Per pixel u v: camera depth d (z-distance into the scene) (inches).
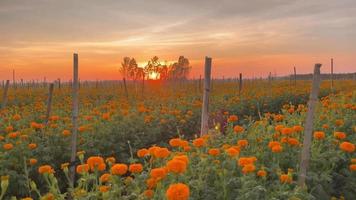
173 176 174.2
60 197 182.9
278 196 184.9
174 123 505.4
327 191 221.5
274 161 228.4
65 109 596.4
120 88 1547.7
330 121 336.8
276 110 813.2
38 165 315.9
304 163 216.4
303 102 892.0
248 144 262.5
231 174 199.0
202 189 188.2
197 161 219.3
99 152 365.7
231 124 316.5
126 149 404.2
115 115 471.8
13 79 1621.6
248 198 175.9
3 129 409.1
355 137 297.4
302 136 275.1
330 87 1187.3
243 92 938.1
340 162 251.9
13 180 289.3
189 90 1322.6
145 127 458.9
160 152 189.9
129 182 182.9
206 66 377.4
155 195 165.5
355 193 232.5
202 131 379.6
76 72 347.3
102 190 170.9
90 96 1122.7
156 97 899.4
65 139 363.6
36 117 524.7
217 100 786.2
